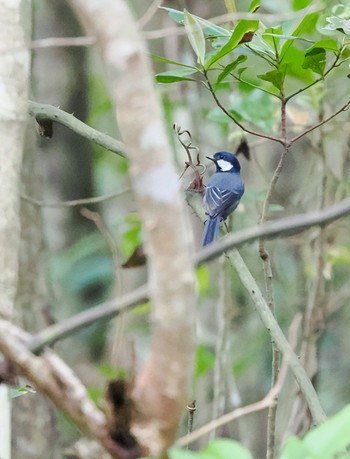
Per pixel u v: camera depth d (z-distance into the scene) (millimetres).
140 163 3672
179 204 3666
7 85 5047
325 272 11188
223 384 11023
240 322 15258
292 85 11281
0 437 5551
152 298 3715
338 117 12688
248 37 7152
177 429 3836
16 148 5070
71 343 16203
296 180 15188
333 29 7387
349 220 13031
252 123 11125
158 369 3740
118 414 3801
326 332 14547
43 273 11922
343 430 3857
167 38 14008
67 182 18141
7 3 5047
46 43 4719
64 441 11961
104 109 15445
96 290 17719
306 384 7195
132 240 12086
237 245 3992
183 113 14766
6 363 3988
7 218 5035
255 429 14422
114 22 3648
